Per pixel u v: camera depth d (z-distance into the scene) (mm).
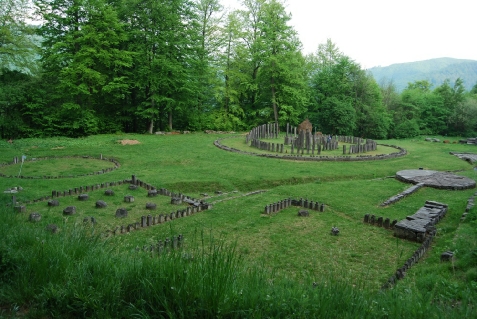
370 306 4855
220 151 29344
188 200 15602
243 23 47625
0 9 32781
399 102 54688
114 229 11531
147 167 22828
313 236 12062
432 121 52250
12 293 4594
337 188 18703
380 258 10352
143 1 36156
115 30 36312
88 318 4258
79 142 30172
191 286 4402
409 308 5035
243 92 47469
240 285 4746
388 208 15398
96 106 39438
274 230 12539
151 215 13484
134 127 41812
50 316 4344
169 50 38406
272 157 27641
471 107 49219
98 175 20000
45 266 5062
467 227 11906
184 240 11180
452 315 4953
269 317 4148
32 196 15266
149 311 4375
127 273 4949
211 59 44281
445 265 8727
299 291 5000
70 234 7125
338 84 48812
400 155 30406
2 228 6789
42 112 33906
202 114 45125
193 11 40219
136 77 37781
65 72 32594
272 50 44750
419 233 11578
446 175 21625
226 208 14945
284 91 44938
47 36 34688
